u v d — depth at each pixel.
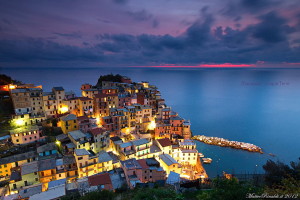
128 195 40.91
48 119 86.25
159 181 53.75
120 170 60.56
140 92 123.06
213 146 109.88
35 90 88.69
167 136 96.31
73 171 59.62
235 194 19.22
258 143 117.75
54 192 44.19
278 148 110.69
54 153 65.31
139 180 53.31
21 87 97.12
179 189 34.94
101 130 77.06
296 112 188.38
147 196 33.22
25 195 46.69
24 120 81.50
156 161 68.44
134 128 96.88
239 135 130.50
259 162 93.81
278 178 33.72
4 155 63.06
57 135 79.00
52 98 91.56
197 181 37.44
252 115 178.62
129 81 143.38
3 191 51.81
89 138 73.31
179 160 83.69
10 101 91.69
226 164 91.38
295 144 115.62
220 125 150.75
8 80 109.69
